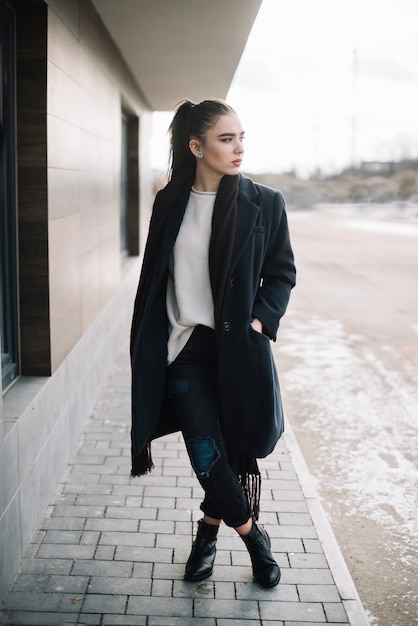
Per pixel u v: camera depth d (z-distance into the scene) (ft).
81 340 16.34
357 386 22.02
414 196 223.71
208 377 9.36
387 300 39.70
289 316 34.53
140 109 33.71
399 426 18.29
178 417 9.34
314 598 9.73
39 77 12.56
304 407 19.80
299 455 15.19
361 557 11.62
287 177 290.76
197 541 10.19
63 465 13.89
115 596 9.66
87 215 17.40
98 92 19.27
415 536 12.40
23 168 12.71
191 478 13.78
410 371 23.94
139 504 12.55
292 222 134.10
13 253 12.71
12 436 10.00
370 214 163.22
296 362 25.14
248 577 10.21
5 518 9.63
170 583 10.02
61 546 10.98
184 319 9.20
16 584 9.89
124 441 15.84
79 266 16.12
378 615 9.97
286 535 11.50
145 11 18.75
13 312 12.79
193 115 9.00
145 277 9.34
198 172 9.18
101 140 19.85
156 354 9.41
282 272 9.43
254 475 9.92
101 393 19.58
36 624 9.00
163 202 9.19
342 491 14.26
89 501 12.63
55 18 13.19
